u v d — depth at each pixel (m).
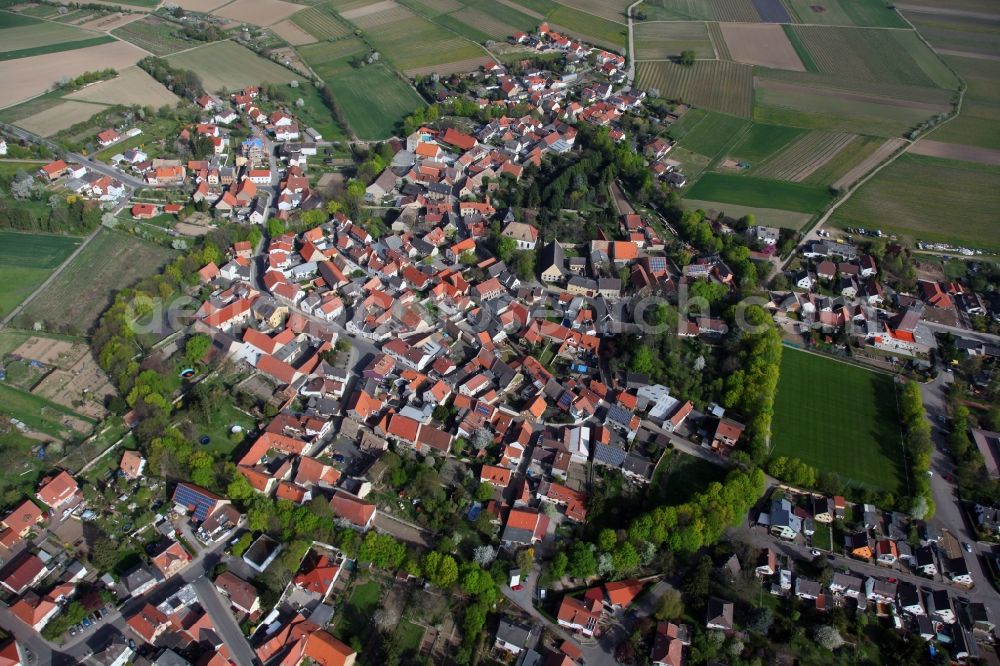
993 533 192.62
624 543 179.62
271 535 182.88
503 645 163.25
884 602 176.38
